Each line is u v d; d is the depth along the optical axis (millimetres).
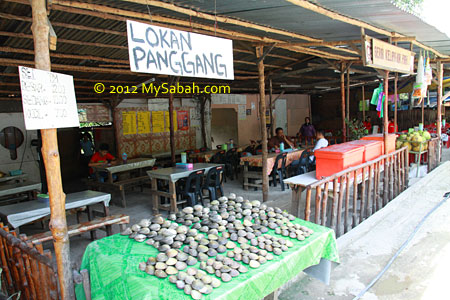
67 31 4422
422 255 4012
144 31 2191
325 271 2957
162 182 6672
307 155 7750
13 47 4637
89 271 2488
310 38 5309
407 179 6852
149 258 2232
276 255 2424
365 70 10430
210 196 6176
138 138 10688
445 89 15055
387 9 3914
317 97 17078
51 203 2227
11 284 2926
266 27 4551
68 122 2254
